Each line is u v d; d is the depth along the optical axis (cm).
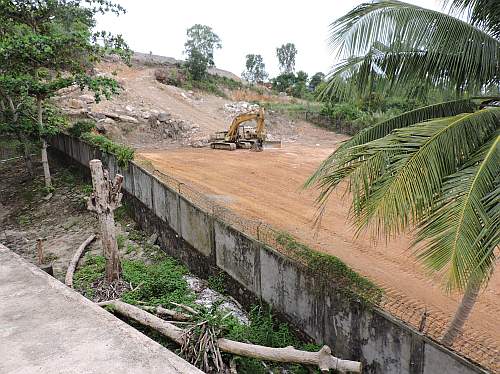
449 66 718
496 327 982
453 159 612
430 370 732
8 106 2659
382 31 717
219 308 1208
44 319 393
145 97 4362
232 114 4541
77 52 2439
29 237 2058
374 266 1312
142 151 3288
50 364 330
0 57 2162
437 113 786
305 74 6631
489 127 644
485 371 653
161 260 1673
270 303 1153
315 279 978
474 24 730
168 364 332
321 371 846
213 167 2730
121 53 2525
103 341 361
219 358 908
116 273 1396
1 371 321
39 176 2864
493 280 1197
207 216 1427
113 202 1366
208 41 5525
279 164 2827
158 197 1812
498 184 559
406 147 618
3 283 461
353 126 4253
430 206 578
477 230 522
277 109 4719
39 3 2422
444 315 1021
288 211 1866
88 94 3928
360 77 775
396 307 880
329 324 952
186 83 5200
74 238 1972
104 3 2703
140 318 1060
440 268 518
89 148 2564
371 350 851
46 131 2478
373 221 610
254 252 1193
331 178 692
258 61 7725
